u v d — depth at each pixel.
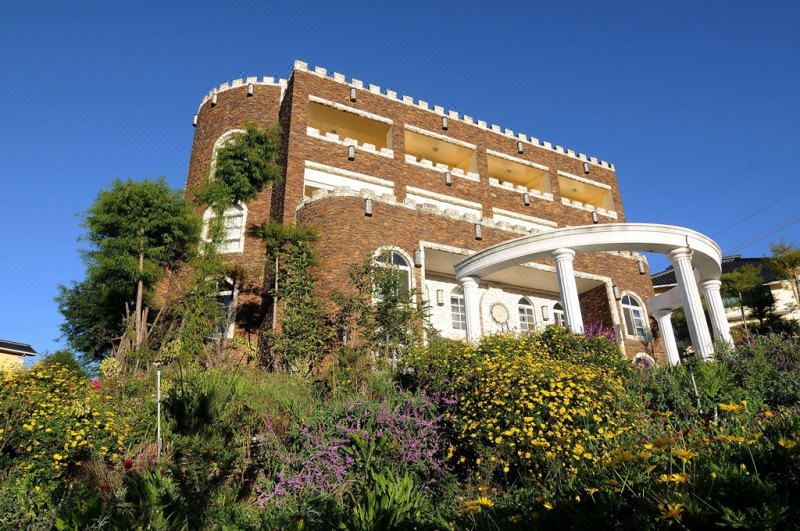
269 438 7.74
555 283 23.41
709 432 5.39
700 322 15.06
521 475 6.99
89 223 16.02
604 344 11.47
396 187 24.11
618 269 24.39
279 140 22.36
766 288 30.78
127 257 15.53
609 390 8.35
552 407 7.20
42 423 7.51
